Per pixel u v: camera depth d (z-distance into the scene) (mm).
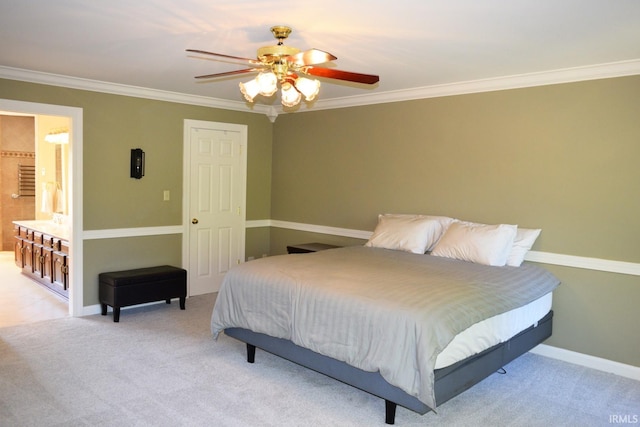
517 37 3166
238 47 3559
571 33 3059
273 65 3002
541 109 4207
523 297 3393
